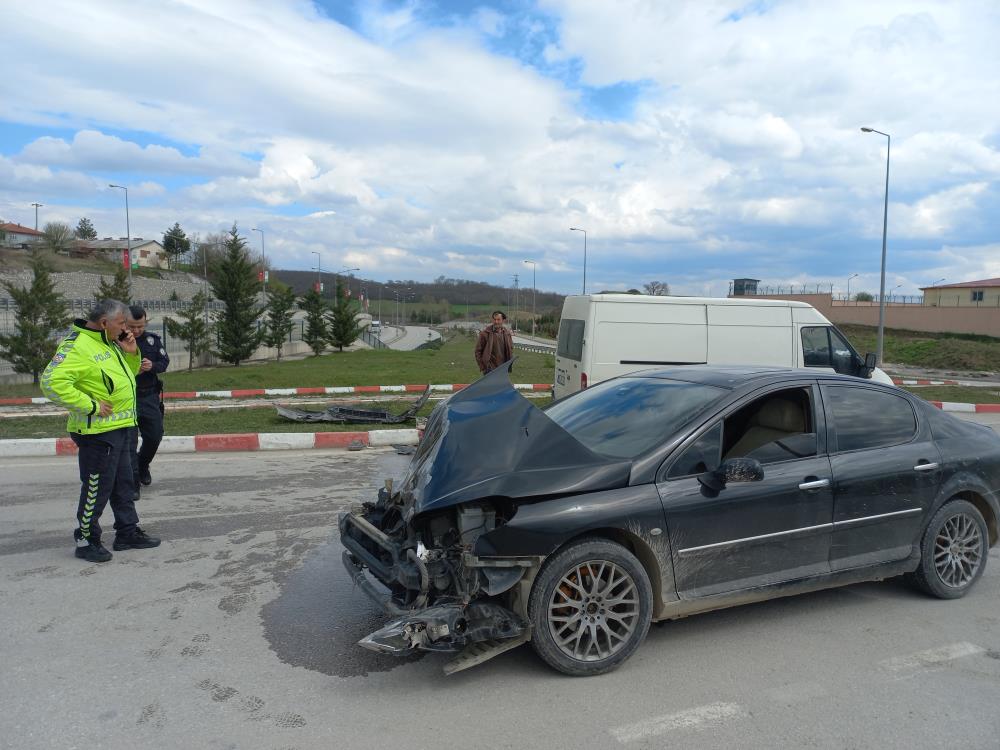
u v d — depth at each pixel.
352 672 3.63
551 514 3.49
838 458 4.31
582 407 4.73
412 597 3.62
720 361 10.50
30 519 6.25
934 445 4.67
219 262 35.34
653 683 3.56
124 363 5.36
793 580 4.12
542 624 3.50
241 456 9.39
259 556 5.37
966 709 3.34
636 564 3.66
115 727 3.09
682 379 4.65
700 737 3.09
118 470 5.38
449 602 3.48
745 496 3.95
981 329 53.22
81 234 112.25
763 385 4.29
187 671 3.61
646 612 3.69
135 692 3.39
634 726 3.16
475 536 3.54
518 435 3.82
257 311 36.09
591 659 3.59
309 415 11.97
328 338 49.12
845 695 3.46
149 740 3.00
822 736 3.10
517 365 32.75
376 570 3.82
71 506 6.67
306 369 29.67
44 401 16.50
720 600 3.93
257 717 3.20
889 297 62.38
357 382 22.56
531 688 3.49
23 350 21.05
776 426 4.33
